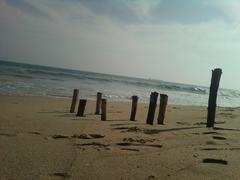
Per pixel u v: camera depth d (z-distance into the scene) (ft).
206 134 34.65
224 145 28.43
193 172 19.44
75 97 56.13
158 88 286.46
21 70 258.57
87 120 44.42
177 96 185.47
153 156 23.13
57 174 18.16
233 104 163.63
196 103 138.21
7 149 23.39
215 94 42.24
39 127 34.88
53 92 105.50
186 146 27.35
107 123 42.24
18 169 18.67
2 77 146.82
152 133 34.42
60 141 27.78
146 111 68.44
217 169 20.18
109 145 26.58
